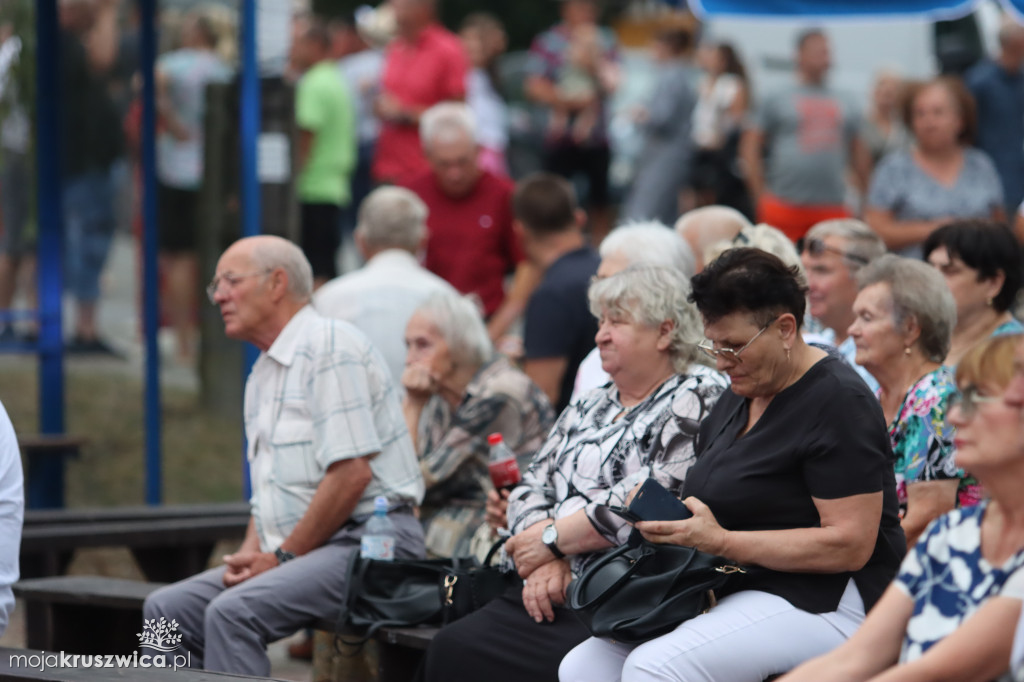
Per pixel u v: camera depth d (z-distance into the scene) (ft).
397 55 105.29
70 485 74.54
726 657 33.81
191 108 71.46
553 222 61.67
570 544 39.19
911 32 123.44
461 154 74.13
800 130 95.81
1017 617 26.22
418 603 43.39
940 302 40.37
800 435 34.40
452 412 51.03
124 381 76.18
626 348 40.11
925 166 72.49
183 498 72.54
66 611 50.57
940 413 38.91
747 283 34.40
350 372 45.14
